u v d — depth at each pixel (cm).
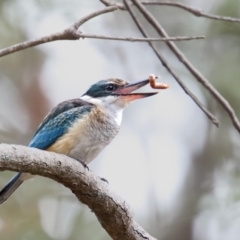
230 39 1157
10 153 545
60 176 593
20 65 1248
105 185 620
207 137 1291
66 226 1130
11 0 1138
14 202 1130
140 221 1245
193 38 644
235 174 1196
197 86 1155
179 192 1280
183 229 1216
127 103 853
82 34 649
